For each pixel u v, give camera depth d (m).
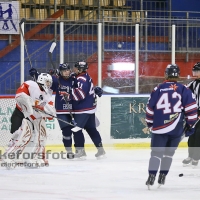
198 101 19.42
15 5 29.14
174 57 28.56
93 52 28.08
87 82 21.38
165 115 14.15
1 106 24.91
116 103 26.06
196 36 29.80
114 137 26.02
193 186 15.09
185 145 26.81
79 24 27.97
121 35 28.75
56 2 33.44
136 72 27.77
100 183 15.55
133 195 13.51
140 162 20.59
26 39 28.16
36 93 18.39
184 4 36.97
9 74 28.03
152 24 29.28
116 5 34.41
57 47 28.38
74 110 21.52
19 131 18.52
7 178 16.42
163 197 13.25
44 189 14.40
